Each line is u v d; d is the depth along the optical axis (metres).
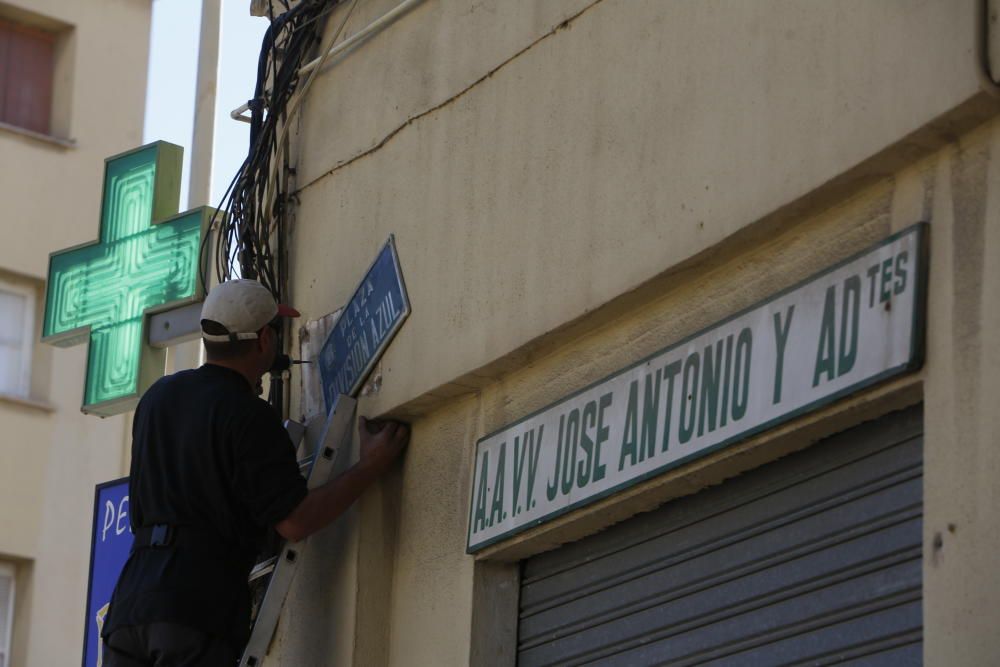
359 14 6.88
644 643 5.16
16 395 16.64
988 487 3.88
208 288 7.48
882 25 4.34
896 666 4.23
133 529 5.79
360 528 6.18
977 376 3.96
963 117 4.11
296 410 6.77
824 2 4.55
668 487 5.01
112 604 5.70
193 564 5.61
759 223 4.67
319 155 6.93
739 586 4.83
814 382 4.42
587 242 5.37
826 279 4.45
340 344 6.55
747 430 4.62
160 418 5.80
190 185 9.47
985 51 4.04
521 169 5.77
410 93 6.45
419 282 6.16
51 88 17.73
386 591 6.17
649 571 5.20
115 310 7.87
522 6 5.91
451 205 6.09
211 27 9.66
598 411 5.29
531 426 5.60
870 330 4.27
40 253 17.03
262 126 7.14
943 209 4.17
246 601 5.72
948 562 3.94
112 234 7.98
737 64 4.85
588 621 5.43
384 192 6.49
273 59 7.16
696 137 4.97
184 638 5.51
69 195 17.38
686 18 5.10
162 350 7.79
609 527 5.41
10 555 16.27
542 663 5.61
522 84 5.84
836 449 4.55
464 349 5.85
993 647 3.79
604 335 5.39
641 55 5.28
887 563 4.32
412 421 6.25
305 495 5.77
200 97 9.55
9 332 16.78
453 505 5.95
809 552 4.59
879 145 4.28
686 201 4.96
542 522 5.43
